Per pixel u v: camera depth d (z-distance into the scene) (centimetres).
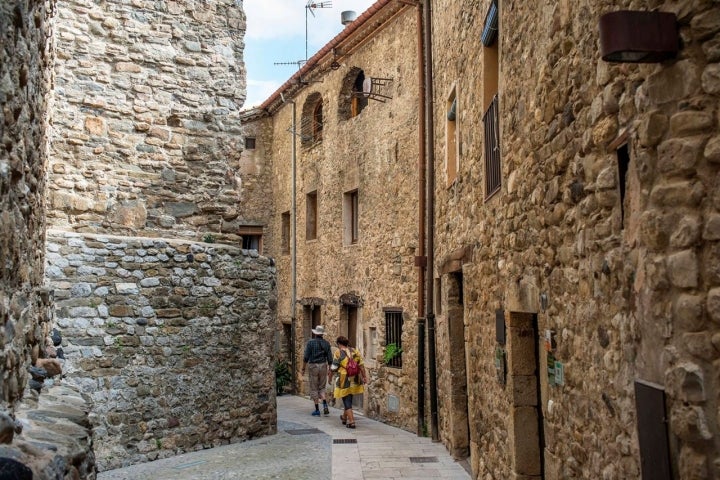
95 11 830
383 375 1202
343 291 1416
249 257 902
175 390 805
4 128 277
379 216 1261
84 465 303
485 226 619
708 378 218
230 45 910
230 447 845
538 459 492
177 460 771
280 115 1836
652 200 244
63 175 797
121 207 826
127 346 771
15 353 315
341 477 717
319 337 1269
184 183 866
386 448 891
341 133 1455
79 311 744
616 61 239
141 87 849
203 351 836
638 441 262
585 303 336
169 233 852
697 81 224
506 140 510
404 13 1184
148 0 862
